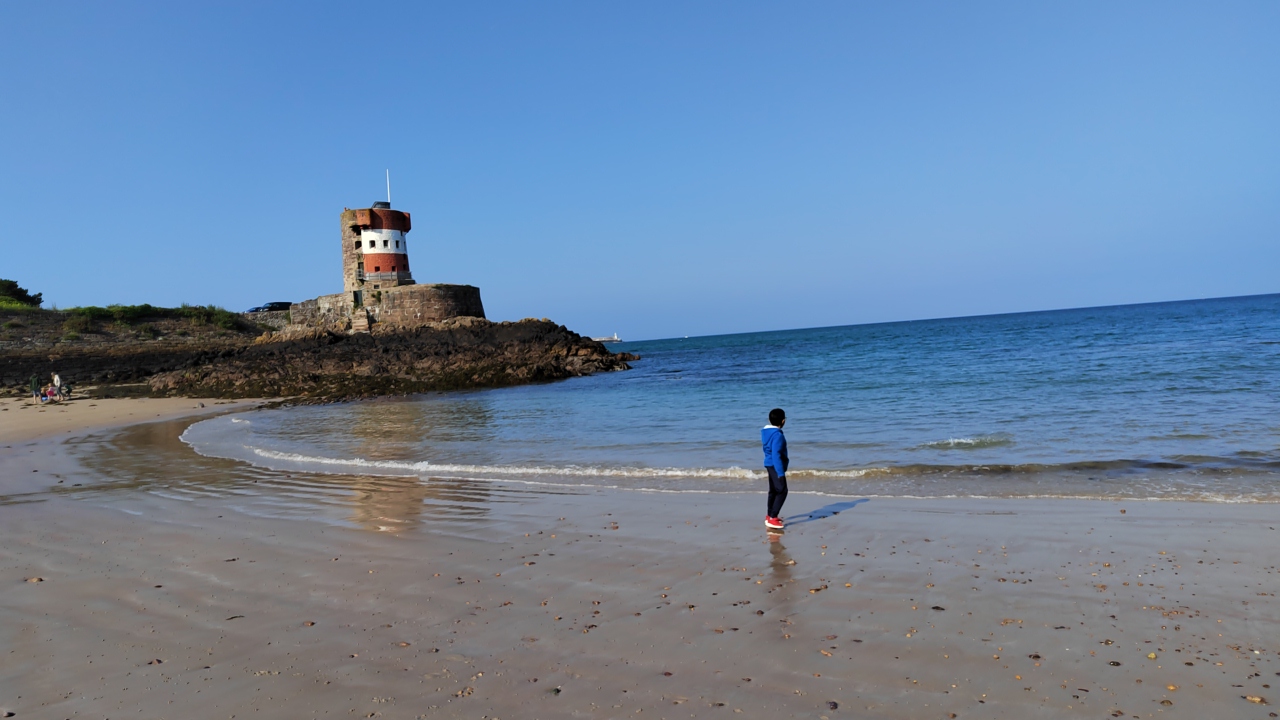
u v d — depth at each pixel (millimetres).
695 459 16219
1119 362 37594
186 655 6098
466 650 6082
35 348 61688
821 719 4805
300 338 58844
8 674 5805
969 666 5570
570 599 7289
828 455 15867
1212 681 5227
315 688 5430
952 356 51969
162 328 74375
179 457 19047
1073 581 7391
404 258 65438
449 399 39188
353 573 8312
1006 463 13914
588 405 31328
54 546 9820
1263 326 69688
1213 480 11844
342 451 19297
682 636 6273
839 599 7074
